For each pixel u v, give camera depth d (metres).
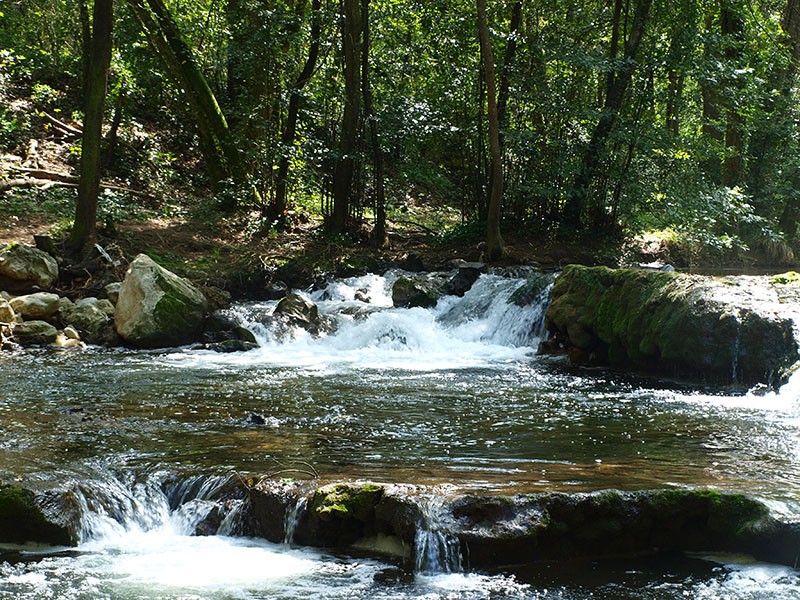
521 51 21.50
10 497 6.34
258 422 8.97
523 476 6.79
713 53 22.23
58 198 19.44
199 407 9.78
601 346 13.75
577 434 8.65
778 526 5.98
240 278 17.70
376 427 8.87
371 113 21.05
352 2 20.52
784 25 25.77
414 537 5.88
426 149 23.33
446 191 24.03
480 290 16.66
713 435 8.64
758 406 10.29
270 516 6.46
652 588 5.54
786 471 7.18
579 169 21.02
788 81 24.84
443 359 14.10
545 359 14.06
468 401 10.43
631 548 6.18
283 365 13.27
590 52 20.92
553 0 21.22
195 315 15.22
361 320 16.06
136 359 13.50
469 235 21.70
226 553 6.16
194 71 21.19
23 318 14.82
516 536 5.89
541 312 15.12
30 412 9.27
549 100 21.12
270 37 20.52
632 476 6.85
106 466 7.18
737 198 21.55
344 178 21.33
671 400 10.66
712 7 22.39
